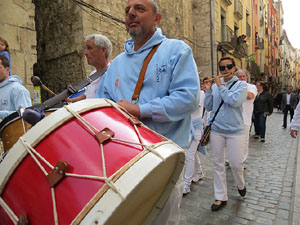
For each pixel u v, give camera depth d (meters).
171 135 1.52
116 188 0.82
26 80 4.97
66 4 7.31
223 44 13.98
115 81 1.65
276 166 4.80
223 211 3.00
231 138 2.99
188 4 13.22
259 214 2.91
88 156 0.93
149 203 1.27
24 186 0.94
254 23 25.47
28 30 5.02
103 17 7.46
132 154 0.95
